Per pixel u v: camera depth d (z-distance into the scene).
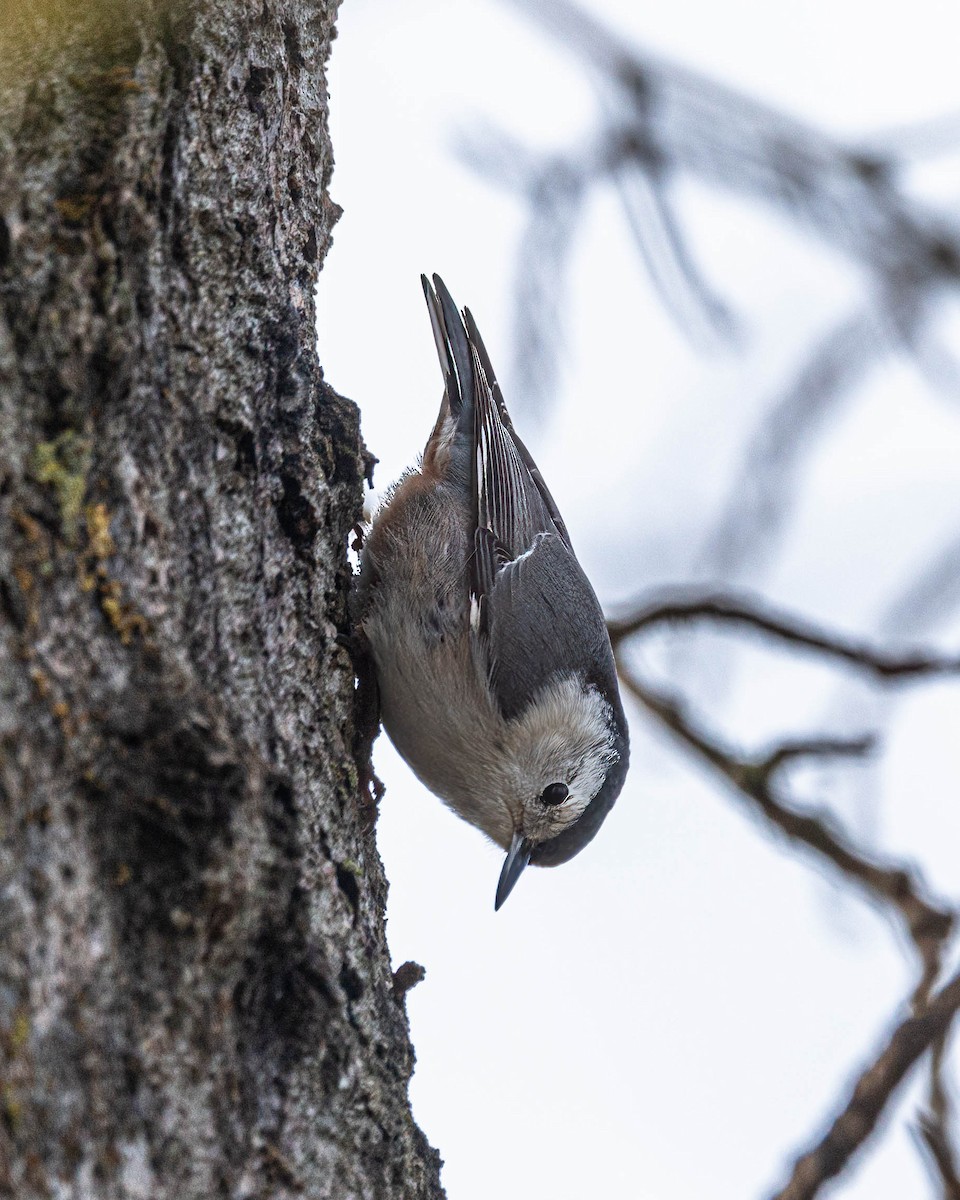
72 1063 4.83
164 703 5.38
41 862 4.88
